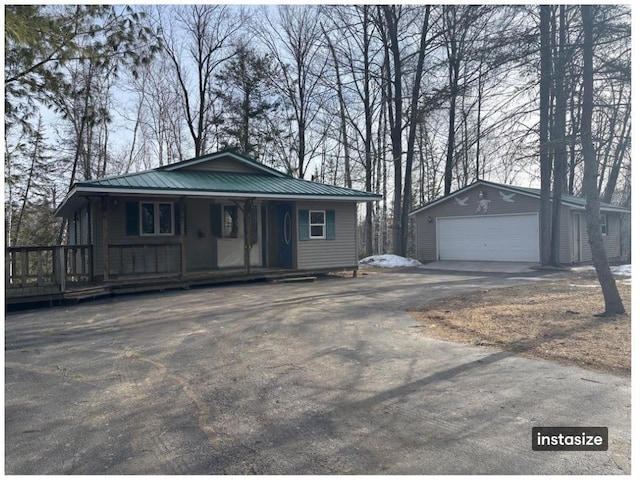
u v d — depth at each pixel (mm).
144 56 15273
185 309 9133
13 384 4750
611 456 3156
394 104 24297
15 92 12930
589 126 7691
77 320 8164
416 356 5582
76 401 4262
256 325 7480
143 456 3234
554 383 4527
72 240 17828
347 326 7352
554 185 17844
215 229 14336
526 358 5402
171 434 3562
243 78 26797
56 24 10859
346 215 15758
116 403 4203
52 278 10570
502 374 4836
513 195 19594
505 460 3121
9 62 10867
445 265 20562
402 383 4617
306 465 3094
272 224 15625
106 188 10992
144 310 9109
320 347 6074
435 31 20234
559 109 8273
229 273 13195
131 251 12602
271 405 4109
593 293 10227
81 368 5277
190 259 13859
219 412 3971
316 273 15391
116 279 11406
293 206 14766
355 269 15781
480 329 6969
